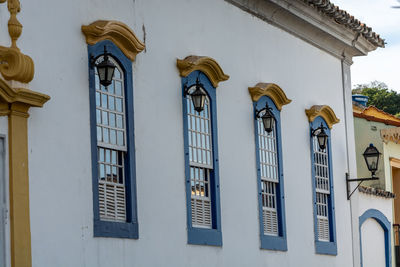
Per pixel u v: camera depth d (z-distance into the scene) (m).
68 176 12.13
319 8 19.67
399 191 28.08
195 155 15.52
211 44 16.45
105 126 13.09
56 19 12.22
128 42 13.52
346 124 22.36
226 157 16.53
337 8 20.25
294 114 19.61
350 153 22.31
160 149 14.39
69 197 12.12
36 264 11.43
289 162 19.09
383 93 48.88
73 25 12.53
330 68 21.84
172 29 15.16
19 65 11.07
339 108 22.14
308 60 20.61
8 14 11.32
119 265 13.07
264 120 17.72
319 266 20.06
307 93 20.39
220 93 16.55
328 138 21.08
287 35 19.62
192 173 15.45
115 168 13.33
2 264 10.94
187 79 15.30
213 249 15.74
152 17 14.60
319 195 20.61
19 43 11.49
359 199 22.70
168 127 14.67
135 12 14.16
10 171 11.11
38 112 11.68
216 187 16.00
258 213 17.45
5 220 11.04
